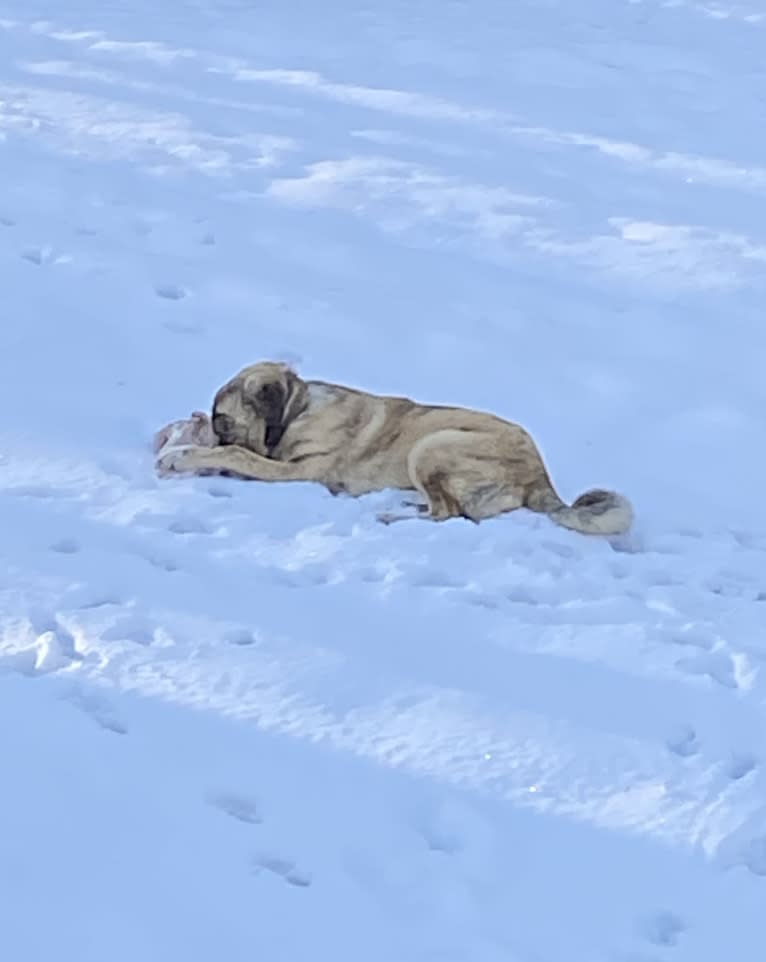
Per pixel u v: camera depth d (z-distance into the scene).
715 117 12.99
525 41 14.78
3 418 6.33
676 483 6.86
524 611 5.25
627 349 8.30
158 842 3.88
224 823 3.99
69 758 4.14
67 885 3.68
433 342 8.02
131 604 4.96
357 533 5.65
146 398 6.83
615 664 4.96
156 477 5.96
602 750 4.47
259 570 5.30
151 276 8.35
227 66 12.98
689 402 7.65
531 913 3.82
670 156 11.77
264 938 3.62
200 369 7.29
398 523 5.74
